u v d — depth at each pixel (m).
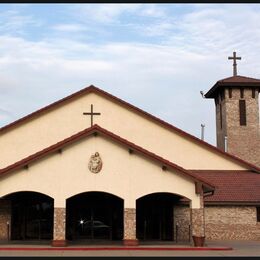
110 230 30.94
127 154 26.50
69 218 30.88
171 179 26.53
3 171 25.56
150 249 25.30
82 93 35.47
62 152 26.22
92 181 26.12
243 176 36.31
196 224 26.45
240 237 33.94
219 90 44.09
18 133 34.47
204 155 36.34
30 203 31.80
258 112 42.44
